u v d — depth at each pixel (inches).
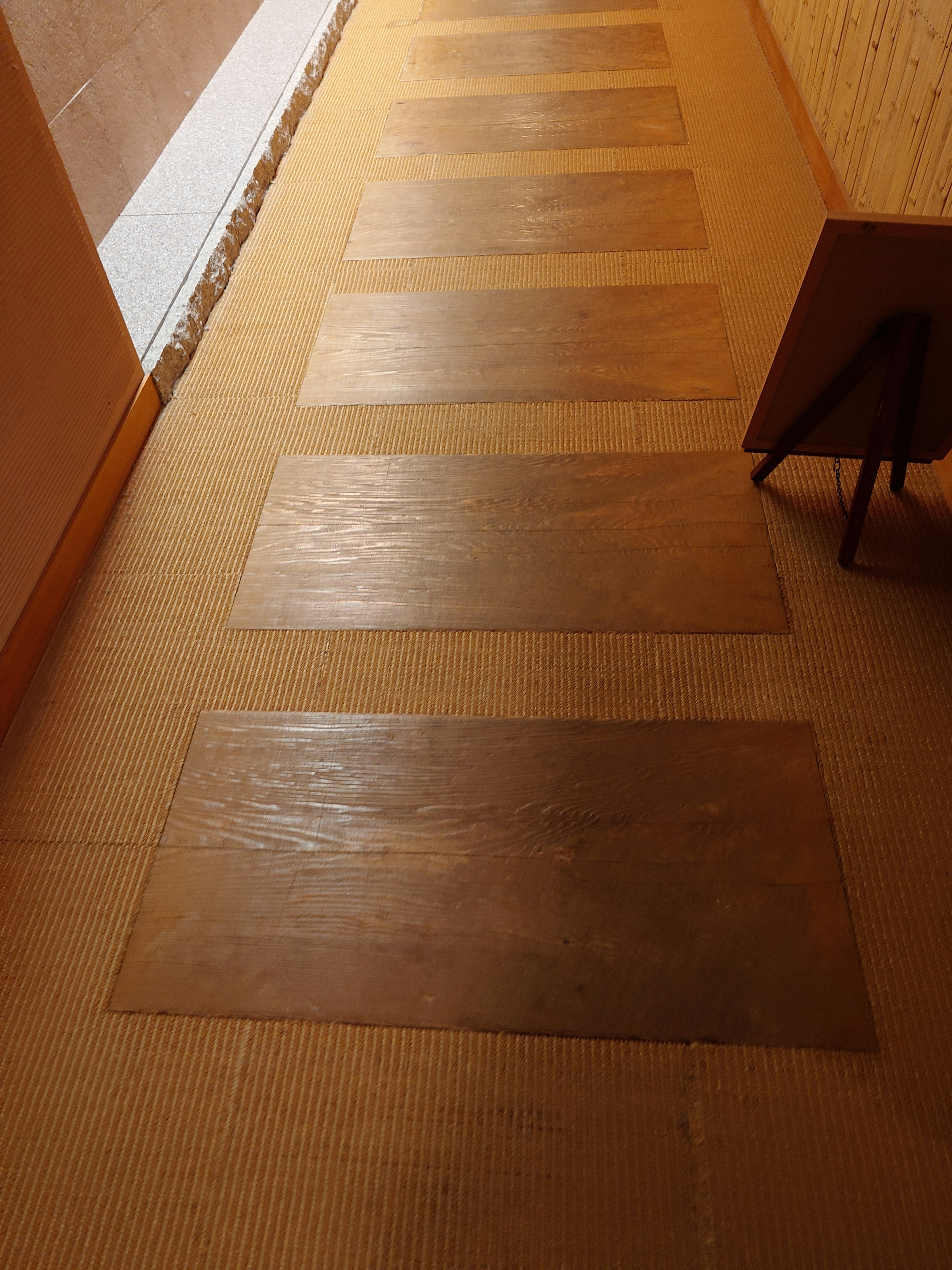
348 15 144.4
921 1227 40.5
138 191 103.7
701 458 72.7
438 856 52.4
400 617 64.1
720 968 47.8
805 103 105.8
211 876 52.6
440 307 89.0
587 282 90.1
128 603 66.6
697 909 49.8
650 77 121.3
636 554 66.5
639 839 52.4
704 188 100.7
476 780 55.5
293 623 64.3
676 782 54.7
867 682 58.8
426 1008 47.2
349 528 69.9
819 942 48.4
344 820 54.2
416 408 79.0
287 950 49.5
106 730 59.6
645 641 61.7
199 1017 47.6
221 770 57.1
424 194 104.7
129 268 92.4
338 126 118.8
